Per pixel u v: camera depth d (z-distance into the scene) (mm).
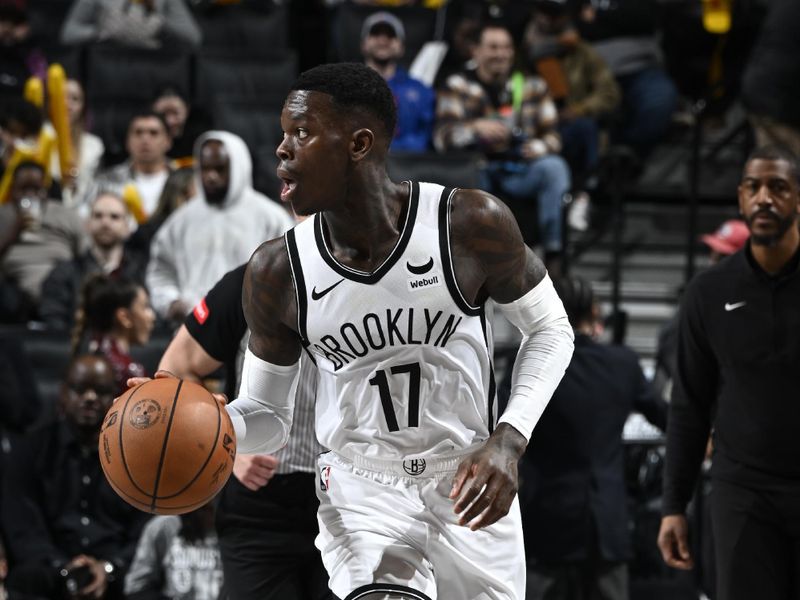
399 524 7023
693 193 18156
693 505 13617
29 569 12742
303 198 6469
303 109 6398
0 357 13641
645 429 14055
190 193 18297
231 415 7008
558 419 12117
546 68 21781
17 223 17859
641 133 22344
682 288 17781
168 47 24594
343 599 6863
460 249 6684
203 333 8773
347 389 6910
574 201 20578
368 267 6652
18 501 13102
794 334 9461
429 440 6992
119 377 13711
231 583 8805
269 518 8672
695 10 23734
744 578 9648
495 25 20906
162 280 15750
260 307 6910
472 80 21109
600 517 12086
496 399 7199
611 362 12273
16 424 13609
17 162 18484
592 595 12352
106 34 24453
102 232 17500
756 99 16969
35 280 18188
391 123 6598
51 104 20766
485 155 20453
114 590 12961
